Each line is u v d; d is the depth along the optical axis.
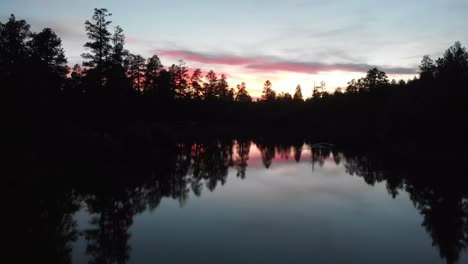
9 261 10.91
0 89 29.56
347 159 39.75
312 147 54.94
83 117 38.50
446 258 11.78
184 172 29.34
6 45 35.88
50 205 17.27
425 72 57.06
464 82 45.12
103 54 37.75
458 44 53.94
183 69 80.38
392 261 11.48
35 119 29.55
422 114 47.06
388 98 66.75
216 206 18.22
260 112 107.50
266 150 50.47
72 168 25.84
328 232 14.23
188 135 65.44
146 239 13.14
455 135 42.34
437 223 15.52
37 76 33.53
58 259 11.25
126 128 38.94
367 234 14.05
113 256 11.47
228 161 37.78
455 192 21.86
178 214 16.66
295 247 12.50
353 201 19.61
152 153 35.97
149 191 21.56
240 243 12.79
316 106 108.44
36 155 26.02
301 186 23.92
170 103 72.00
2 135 27.00
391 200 19.91
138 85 66.25
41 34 40.06
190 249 12.12
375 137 61.56
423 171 30.27
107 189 21.23
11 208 16.30
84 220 15.52
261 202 19.20
